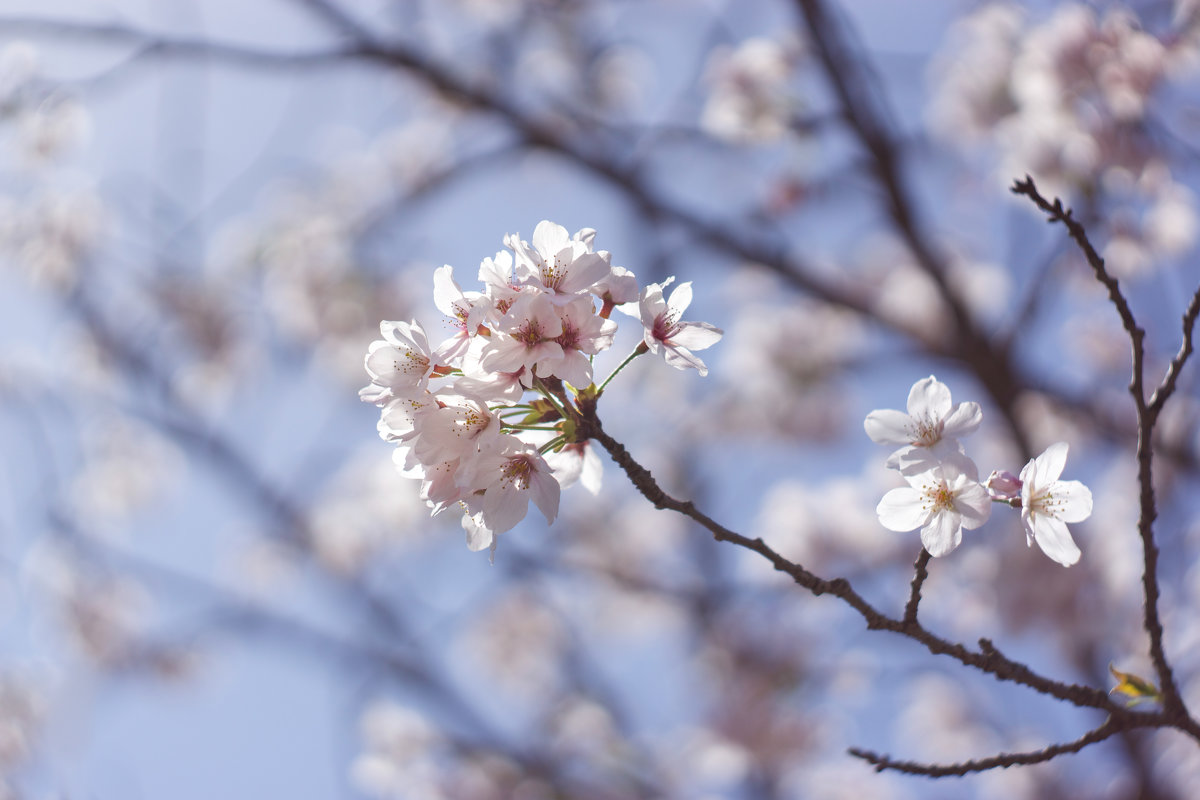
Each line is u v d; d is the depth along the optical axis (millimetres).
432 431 1994
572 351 1960
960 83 6781
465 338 2059
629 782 7352
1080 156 4961
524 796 7578
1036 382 6211
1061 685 2041
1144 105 4941
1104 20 5098
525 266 2014
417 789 7711
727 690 8039
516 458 2053
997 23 6551
